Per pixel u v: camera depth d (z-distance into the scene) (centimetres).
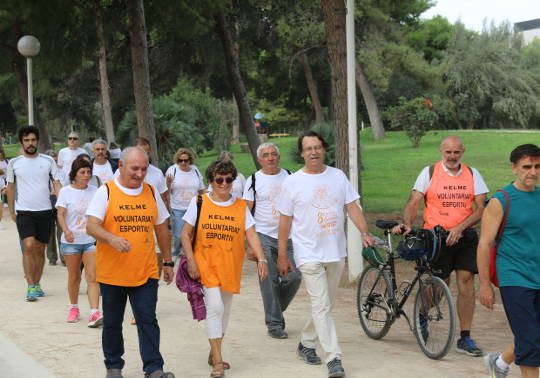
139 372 562
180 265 552
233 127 5116
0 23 1681
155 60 2889
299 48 3984
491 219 472
